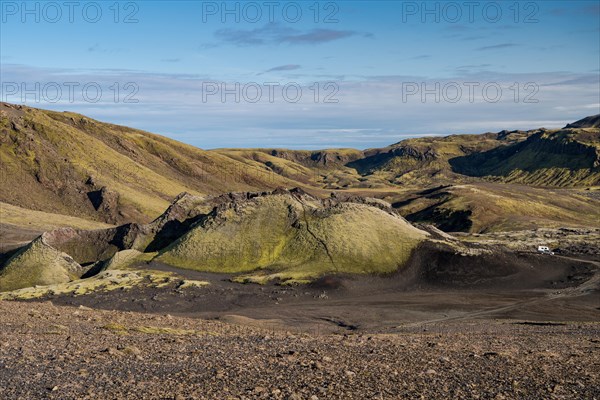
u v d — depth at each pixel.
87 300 92.75
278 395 17.94
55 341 27.64
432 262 116.12
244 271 117.31
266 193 152.38
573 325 62.59
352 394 18.36
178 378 20.08
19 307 43.22
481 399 18.12
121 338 30.19
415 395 18.44
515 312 85.44
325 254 118.62
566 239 185.00
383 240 122.44
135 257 127.88
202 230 131.00
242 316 80.19
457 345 32.59
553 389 19.39
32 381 19.00
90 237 144.00
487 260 117.44
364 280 109.75
